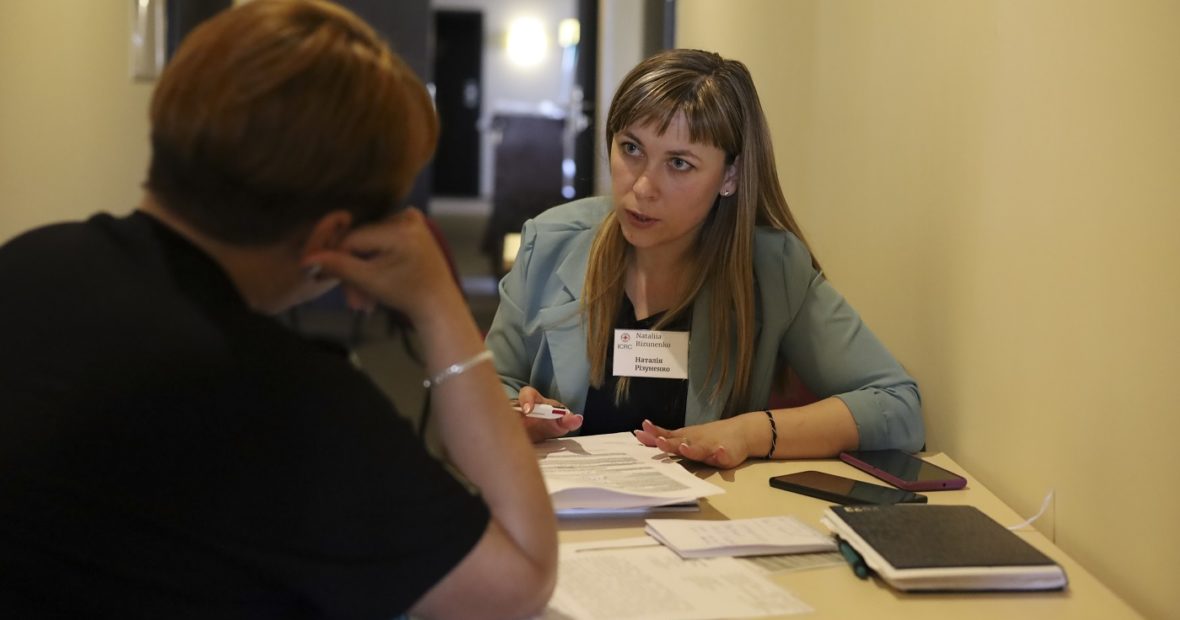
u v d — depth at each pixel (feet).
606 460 5.75
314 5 3.29
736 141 6.18
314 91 3.08
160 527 3.01
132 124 16.40
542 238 6.98
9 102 13.24
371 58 3.25
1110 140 4.91
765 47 12.00
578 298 6.70
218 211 3.15
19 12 13.37
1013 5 5.98
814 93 10.07
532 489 3.73
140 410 3.00
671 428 6.64
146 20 16.15
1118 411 4.86
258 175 3.08
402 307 3.67
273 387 3.06
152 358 3.02
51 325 3.12
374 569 3.14
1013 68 5.99
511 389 6.78
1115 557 4.91
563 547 4.67
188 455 3.01
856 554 4.49
